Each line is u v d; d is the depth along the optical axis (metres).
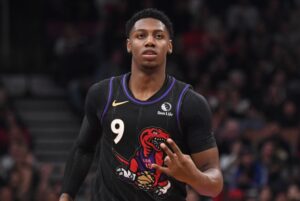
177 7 35.62
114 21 33.22
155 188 9.60
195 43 35.41
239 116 30.39
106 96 9.82
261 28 35.72
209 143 9.62
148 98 9.67
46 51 37.88
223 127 28.86
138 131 9.59
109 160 9.77
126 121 9.64
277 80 32.75
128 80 9.89
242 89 32.22
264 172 25.94
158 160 9.55
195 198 21.36
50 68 37.59
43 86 36.22
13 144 27.75
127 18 33.31
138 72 9.72
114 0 38.31
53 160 31.08
